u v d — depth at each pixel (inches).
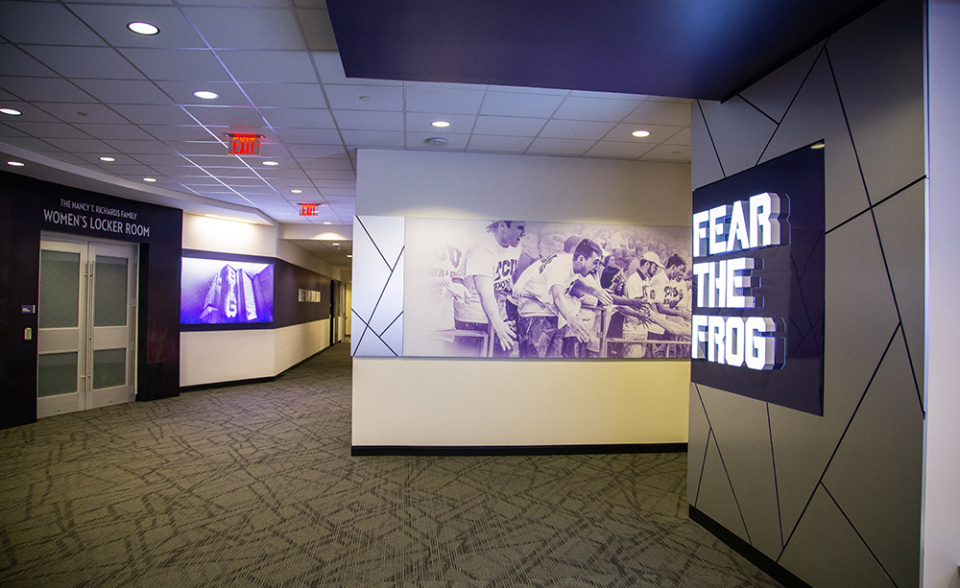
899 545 87.4
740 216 127.2
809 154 108.1
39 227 248.7
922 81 85.7
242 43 122.3
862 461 94.5
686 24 100.2
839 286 100.1
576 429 213.3
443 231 208.8
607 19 97.7
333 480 177.5
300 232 423.2
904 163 88.2
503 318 209.8
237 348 376.2
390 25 100.9
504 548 129.5
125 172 245.1
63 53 127.3
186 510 150.3
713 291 137.4
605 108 161.2
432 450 207.9
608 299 214.5
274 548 127.7
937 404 84.3
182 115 169.2
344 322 869.8
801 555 108.1
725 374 133.3
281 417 273.3
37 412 257.8
